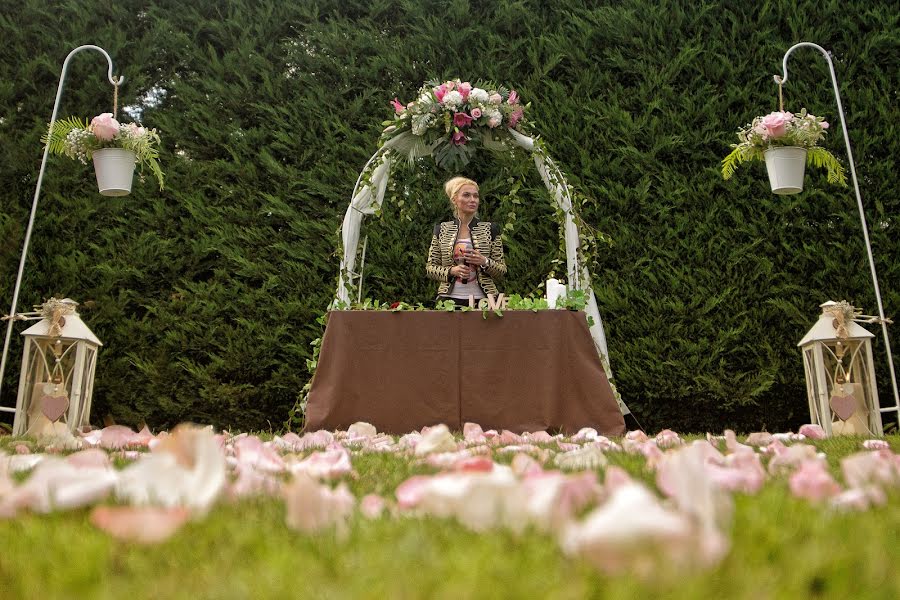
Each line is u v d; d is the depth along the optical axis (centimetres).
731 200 502
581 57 523
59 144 446
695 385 489
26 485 83
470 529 72
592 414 372
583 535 53
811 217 498
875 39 498
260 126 538
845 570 59
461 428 371
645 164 507
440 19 537
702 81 517
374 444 251
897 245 484
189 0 549
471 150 441
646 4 526
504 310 379
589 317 424
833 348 401
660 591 52
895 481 101
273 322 511
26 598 56
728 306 494
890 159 493
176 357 511
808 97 503
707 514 60
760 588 54
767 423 500
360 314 381
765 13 513
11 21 525
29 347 383
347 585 57
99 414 505
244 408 510
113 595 56
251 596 55
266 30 546
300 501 77
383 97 533
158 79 545
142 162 503
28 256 505
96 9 538
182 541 72
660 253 500
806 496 93
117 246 516
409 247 514
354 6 552
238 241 520
